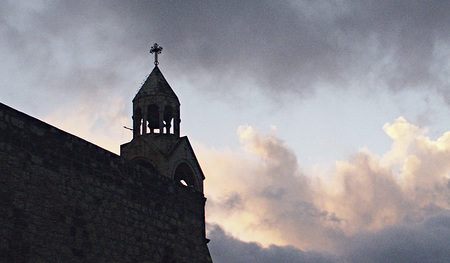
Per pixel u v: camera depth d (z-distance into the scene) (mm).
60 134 23234
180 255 27578
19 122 21828
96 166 24406
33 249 20984
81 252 22672
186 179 34250
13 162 21188
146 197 26547
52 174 22438
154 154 32750
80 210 23125
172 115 34781
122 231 24750
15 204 20828
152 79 35219
